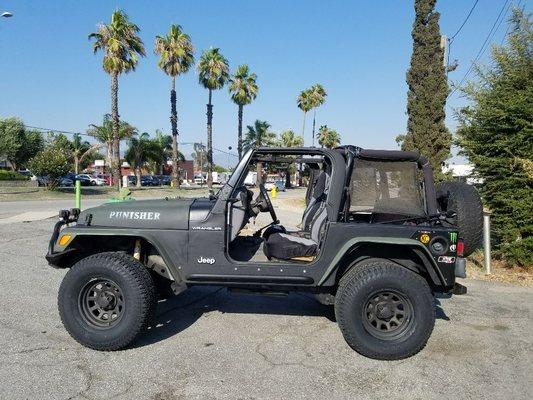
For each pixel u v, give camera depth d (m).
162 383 3.63
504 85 7.98
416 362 4.17
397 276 4.16
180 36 37.72
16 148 48.34
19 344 4.32
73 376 3.70
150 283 4.29
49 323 4.91
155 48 38.12
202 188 45.22
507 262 8.01
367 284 4.15
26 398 3.34
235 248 4.97
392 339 4.18
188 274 4.39
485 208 8.16
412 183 4.48
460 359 4.25
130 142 53.78
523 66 7.86
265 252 4.61
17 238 10.21
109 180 54.16
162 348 4.32
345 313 4.18
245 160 4.48
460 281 7.18
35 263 7.79
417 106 13.06
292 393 3.54
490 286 6.91
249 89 46.91
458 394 3.59
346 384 3.71
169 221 4.39
